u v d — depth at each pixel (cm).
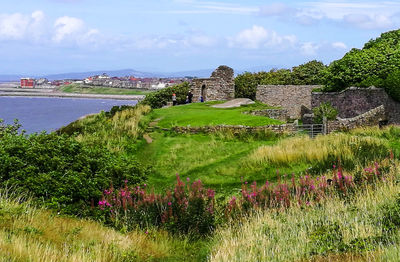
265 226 1140
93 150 1714
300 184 1518
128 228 1286
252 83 5947
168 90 5769
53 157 1443
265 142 2669
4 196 1189
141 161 2344
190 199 1387
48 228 1045
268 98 5247
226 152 2458
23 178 1305
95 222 1283
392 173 1479
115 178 1603
